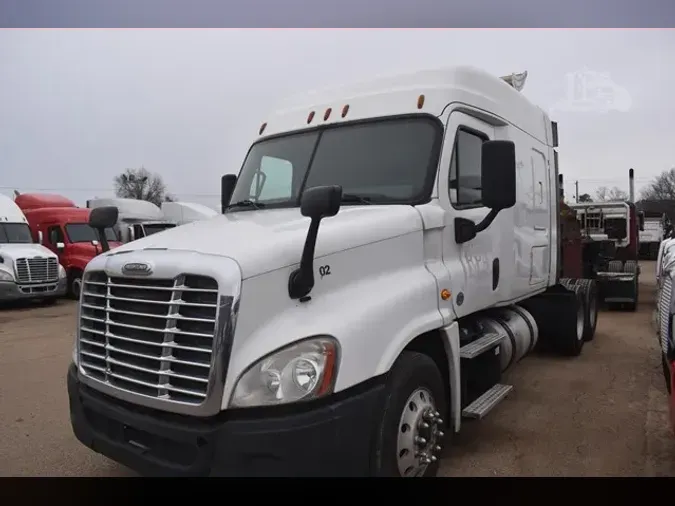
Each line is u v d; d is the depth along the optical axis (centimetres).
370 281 347
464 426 513
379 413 315
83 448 477
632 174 1795
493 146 380
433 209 402
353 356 302
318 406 288
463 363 432
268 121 517
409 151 423
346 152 445
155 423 300
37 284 1501
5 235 1583
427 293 375
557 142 717
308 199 293
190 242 325
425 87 439
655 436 485
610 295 1237
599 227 1401
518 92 582
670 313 380
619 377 675
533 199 610
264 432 277
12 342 970
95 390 346
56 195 2103
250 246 304
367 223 355
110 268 331
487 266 478
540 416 539
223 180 550
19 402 612
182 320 296
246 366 283
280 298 302
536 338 618
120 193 5466
